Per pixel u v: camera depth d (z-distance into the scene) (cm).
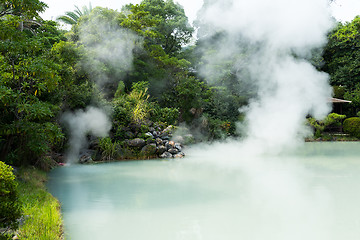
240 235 395
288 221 446
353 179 739
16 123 586
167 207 523
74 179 776
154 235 396
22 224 379
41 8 525
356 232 403
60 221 433
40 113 556
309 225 429
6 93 491
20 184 600
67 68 937
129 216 475
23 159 782
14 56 563
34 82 655
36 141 593
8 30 490
